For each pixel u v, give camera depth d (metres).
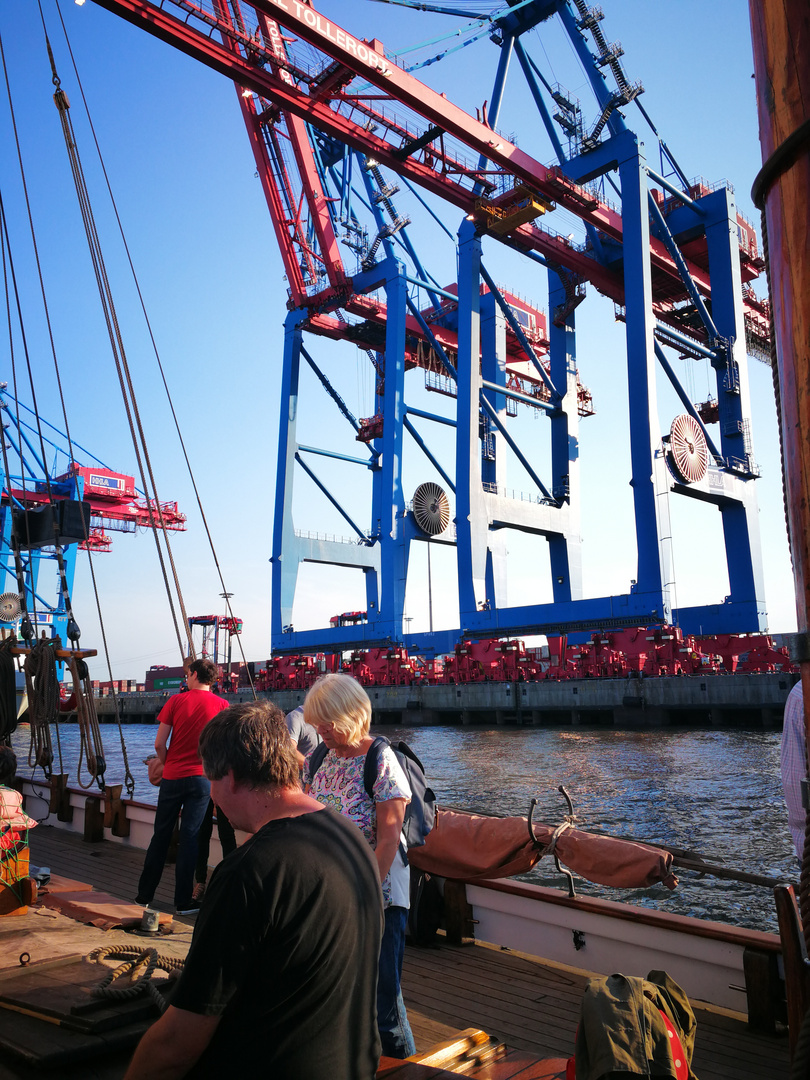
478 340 50.53
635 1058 2.00
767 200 1.31
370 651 55.78
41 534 6.49
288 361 60.78
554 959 4.73
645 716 41.91
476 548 49.47
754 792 19.39
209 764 1.90
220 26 32.03
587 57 45.00
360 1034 1.67
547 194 42.44
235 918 1.53
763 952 3.80
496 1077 2.36
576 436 56.88
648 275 43.31
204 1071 1.55
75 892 4.17
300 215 52.25
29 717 5.78
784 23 1.25
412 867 5.25
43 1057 2.00
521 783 22.53
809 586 1.18
